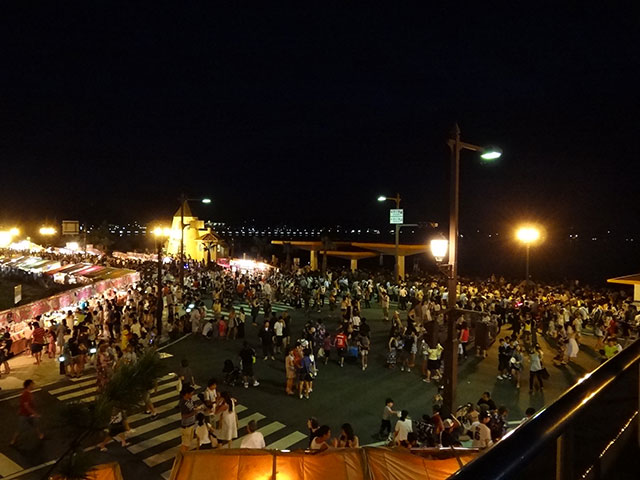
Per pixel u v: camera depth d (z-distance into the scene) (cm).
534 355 1653
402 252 4322
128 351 1576
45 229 7206
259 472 725
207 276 3925
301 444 1259
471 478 94
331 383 1745
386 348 2222
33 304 2317
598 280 7169
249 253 8669
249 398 1584
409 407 1528
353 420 1424
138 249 8250
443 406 1246
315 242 4734
